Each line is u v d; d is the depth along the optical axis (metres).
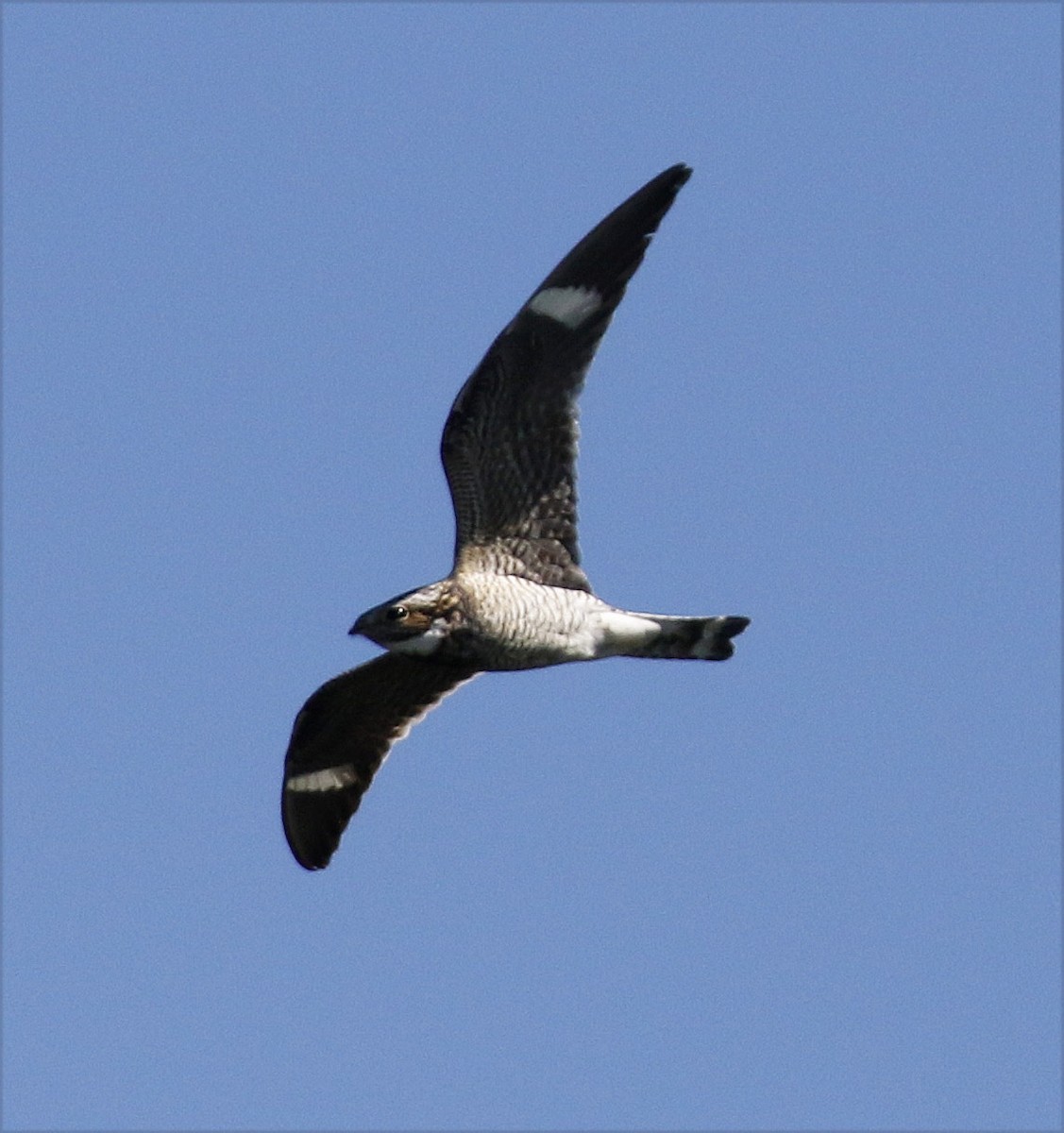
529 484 16.34
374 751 17.89
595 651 16.47
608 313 16.22
